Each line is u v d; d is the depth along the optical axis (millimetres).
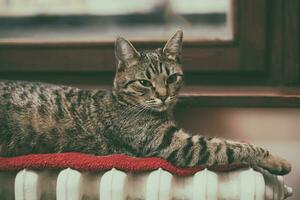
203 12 1699
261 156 1167
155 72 1234
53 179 1176
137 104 1256
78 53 1493
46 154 1171
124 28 1768
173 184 1135
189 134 1295
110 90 1372
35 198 1146
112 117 1270
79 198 1129
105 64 1486
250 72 1468
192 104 1340
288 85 1454
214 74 1492
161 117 1261
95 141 1266
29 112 1266
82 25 1762
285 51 1441
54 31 1743
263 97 1312
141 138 1238
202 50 1459
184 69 1469
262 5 1427
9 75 1532
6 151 1260
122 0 1773
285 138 1378
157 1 1766
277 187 1160
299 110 1367
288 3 1424
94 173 1162
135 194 1158
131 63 1254
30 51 1506
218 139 1206
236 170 1151
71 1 1756
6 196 1213
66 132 1262
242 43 1444
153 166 1137
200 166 1151
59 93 1306
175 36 1262
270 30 1457
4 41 1526
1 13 1729
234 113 1395
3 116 1261
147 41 1484
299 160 1373
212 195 1107
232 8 1446
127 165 1136
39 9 1745
